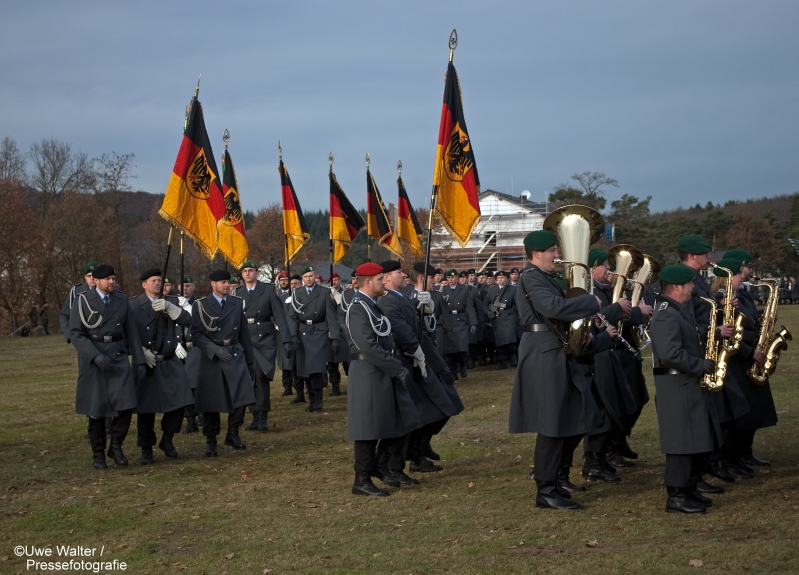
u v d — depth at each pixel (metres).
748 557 5.28
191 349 11.95
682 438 6.53
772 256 60.31
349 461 9.27
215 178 10.72
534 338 7.00
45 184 51.47
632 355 8.47
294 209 15.79
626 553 5.52
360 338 7.66
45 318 46.03
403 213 16.67
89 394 9.05
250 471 8.90
